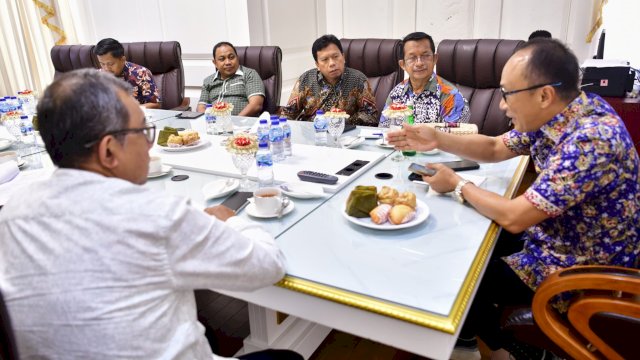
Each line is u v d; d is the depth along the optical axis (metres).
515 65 1.19
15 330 0.74
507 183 1.51
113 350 0.72
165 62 3.69
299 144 2.04
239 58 3.45
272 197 1.29
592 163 1.10
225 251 0.82
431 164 1.48
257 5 4.02
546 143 1.28
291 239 1.18
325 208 1.36
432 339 0.88
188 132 2.06
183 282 0.78
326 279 0.99
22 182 1.63
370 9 4.37
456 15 3.95
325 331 1.87
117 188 0.75
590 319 1.13
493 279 1.39
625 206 1.16
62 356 0.73
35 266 0.72
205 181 1.63
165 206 0.76
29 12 4.65
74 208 0.73
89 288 0.70
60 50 4.08
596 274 1.04
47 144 0.77
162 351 0.76
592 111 1.17
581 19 3.59
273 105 3.37
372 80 3.05
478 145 1.63
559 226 1.26
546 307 1.14
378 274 1.00
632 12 4.18
